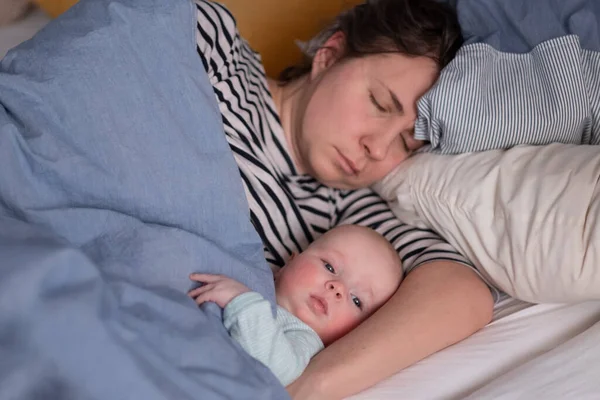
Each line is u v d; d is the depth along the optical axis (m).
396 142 1.31
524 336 1.06
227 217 0.95
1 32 1.34
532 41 1.26
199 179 0.93
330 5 1.81
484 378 1.00
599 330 0.98
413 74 1.28
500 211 1.13
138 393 0.67
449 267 1.17
